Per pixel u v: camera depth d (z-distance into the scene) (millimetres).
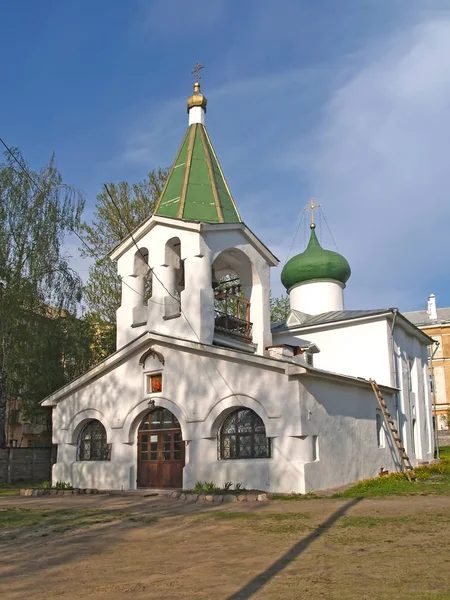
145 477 20500
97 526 12094
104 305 33188
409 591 6645
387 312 25281
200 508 14578
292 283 33062
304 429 17406
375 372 25297
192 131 25156
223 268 24828
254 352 22812
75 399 22719
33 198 27609
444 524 11031
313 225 33469
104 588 7227
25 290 26312
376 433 22484
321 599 6418
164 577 7684
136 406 20875
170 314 21828
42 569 8383
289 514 12859
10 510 15156
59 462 22625
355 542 9555
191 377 19766
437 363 60500
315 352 24453
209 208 22844
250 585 7117
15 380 26719
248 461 18156
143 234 22859
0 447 27188
